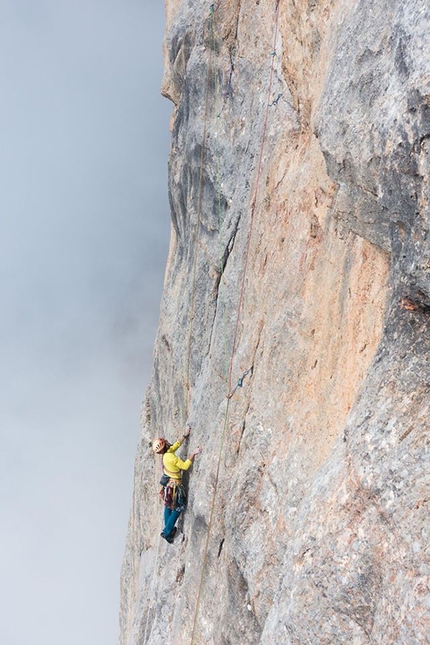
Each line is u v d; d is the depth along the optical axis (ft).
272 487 32.86
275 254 36.96
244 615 33.45
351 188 26.61
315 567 23.63
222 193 49.37
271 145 39.45
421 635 19.57
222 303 45.88
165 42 63.82
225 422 39.96
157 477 67.05
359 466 23.22
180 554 48.06
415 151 20.93
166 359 64.80
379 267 26.78
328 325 30.66
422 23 20.83
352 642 22.20
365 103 24.71
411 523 20.86
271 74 40.88
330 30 30.19
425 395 22.18
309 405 31.50
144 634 55.77
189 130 55.26
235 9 48.60
